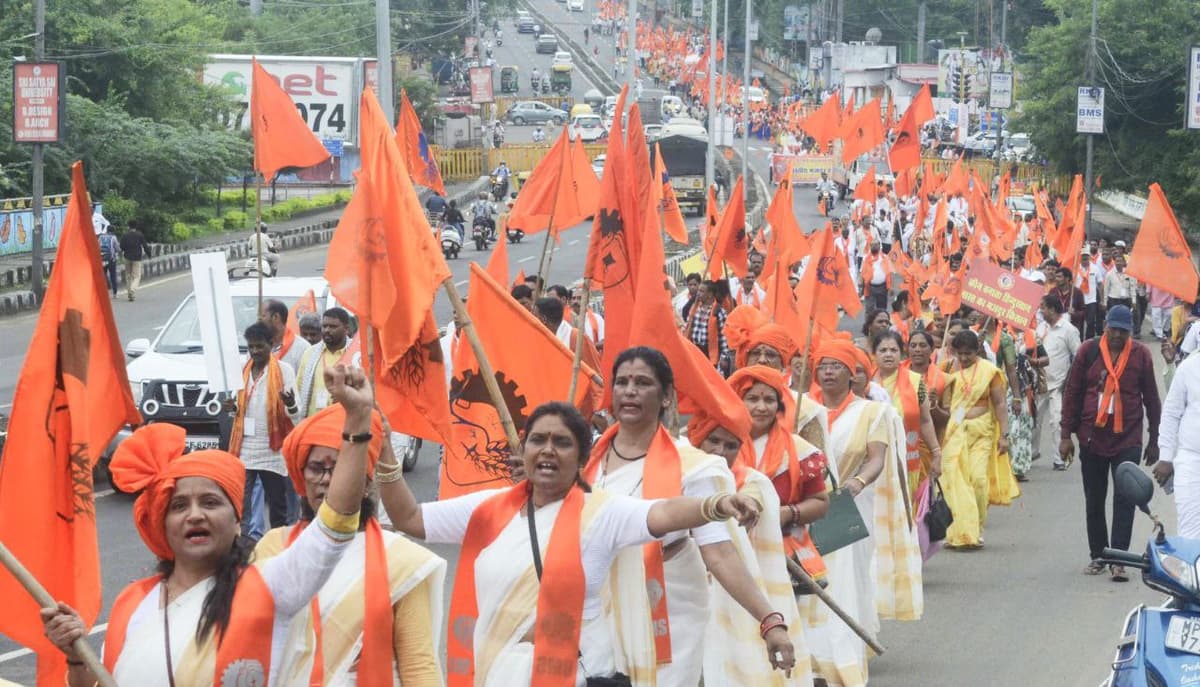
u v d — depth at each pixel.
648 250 6.52
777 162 64.50
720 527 5.75
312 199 55.03
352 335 14.24
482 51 91.06
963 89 78.44
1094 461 11.47
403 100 15.83
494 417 7.89
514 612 5.16
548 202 14.80
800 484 7.36
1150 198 14.13
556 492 5.19
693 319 18.64
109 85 45.06
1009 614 10.34
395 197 5.89
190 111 49.56
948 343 14.54
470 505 5.31
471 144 76.94
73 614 4.22
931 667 9.00
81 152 41.47
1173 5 49.19
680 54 118.69
